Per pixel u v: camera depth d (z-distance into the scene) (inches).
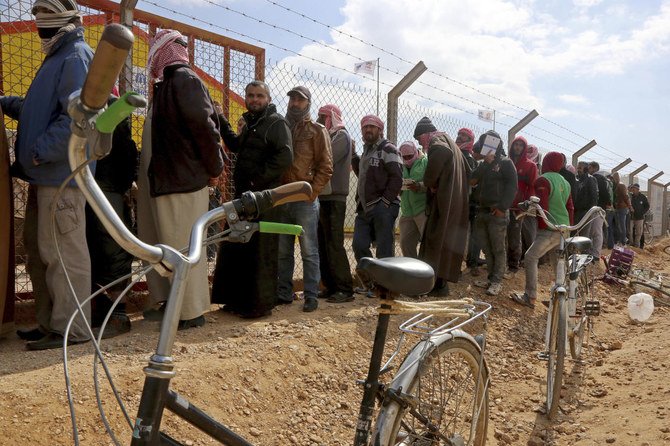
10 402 112.7
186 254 55.8
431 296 243.3
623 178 704.4
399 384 91.4
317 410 144.7
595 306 198.8
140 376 129.0
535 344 226.5
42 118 141.2
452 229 235.8
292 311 202.4
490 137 259.6
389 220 223.9
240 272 185.0
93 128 45.3
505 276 292.7
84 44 144.9
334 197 216.1
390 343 186.5
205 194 169.2
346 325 189.5
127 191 173.2
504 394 174.4
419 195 249.8
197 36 206.4
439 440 100.3
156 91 163.8
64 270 54.2
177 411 59.6
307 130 195.9
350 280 223.0
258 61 225.6
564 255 172.6
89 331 53.7
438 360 97.0
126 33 41.4
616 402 164.6
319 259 227.1
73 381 122.6
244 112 207.8
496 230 260.8
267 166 180.1
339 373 163.2
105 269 164.9
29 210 150.6
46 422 110.7
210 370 140.6
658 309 301.1
